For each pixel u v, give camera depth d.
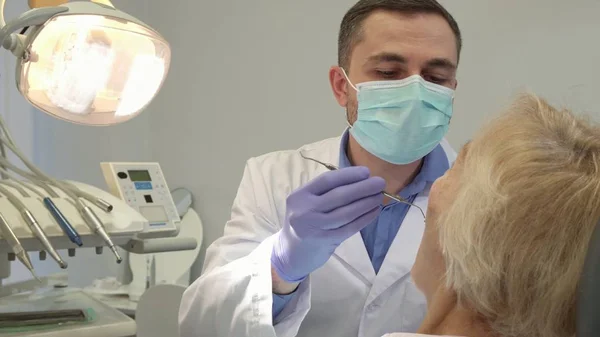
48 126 2.42
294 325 1.18
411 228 1.39
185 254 2.55
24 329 1.21
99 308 1.42
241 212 1.48
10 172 1.43
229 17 2.56
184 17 2.72
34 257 2.29
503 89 1.89
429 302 0.81
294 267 1.10
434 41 1.27
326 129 2.29
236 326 1.17
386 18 1.28
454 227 0.72
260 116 2.48
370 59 1.30
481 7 1.93
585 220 0.63
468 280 0.70
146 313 1.62
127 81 1.15
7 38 1.03
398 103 1.27
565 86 1.79
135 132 2.82
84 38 1.07
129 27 1.09
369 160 1.44
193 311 1.26
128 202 1.49
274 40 2.42
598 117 0.78
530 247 0.65
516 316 0.67
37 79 1.11
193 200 2.71
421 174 1.43
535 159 0.67
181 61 2.75
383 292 1.34
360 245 1.38
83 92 1.13
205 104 2.66
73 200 1.30
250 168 1.58
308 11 2.32
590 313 0.53
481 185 0.69
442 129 1.32
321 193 1.05
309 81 2.33
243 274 1.17
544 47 1.82
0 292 1.51
